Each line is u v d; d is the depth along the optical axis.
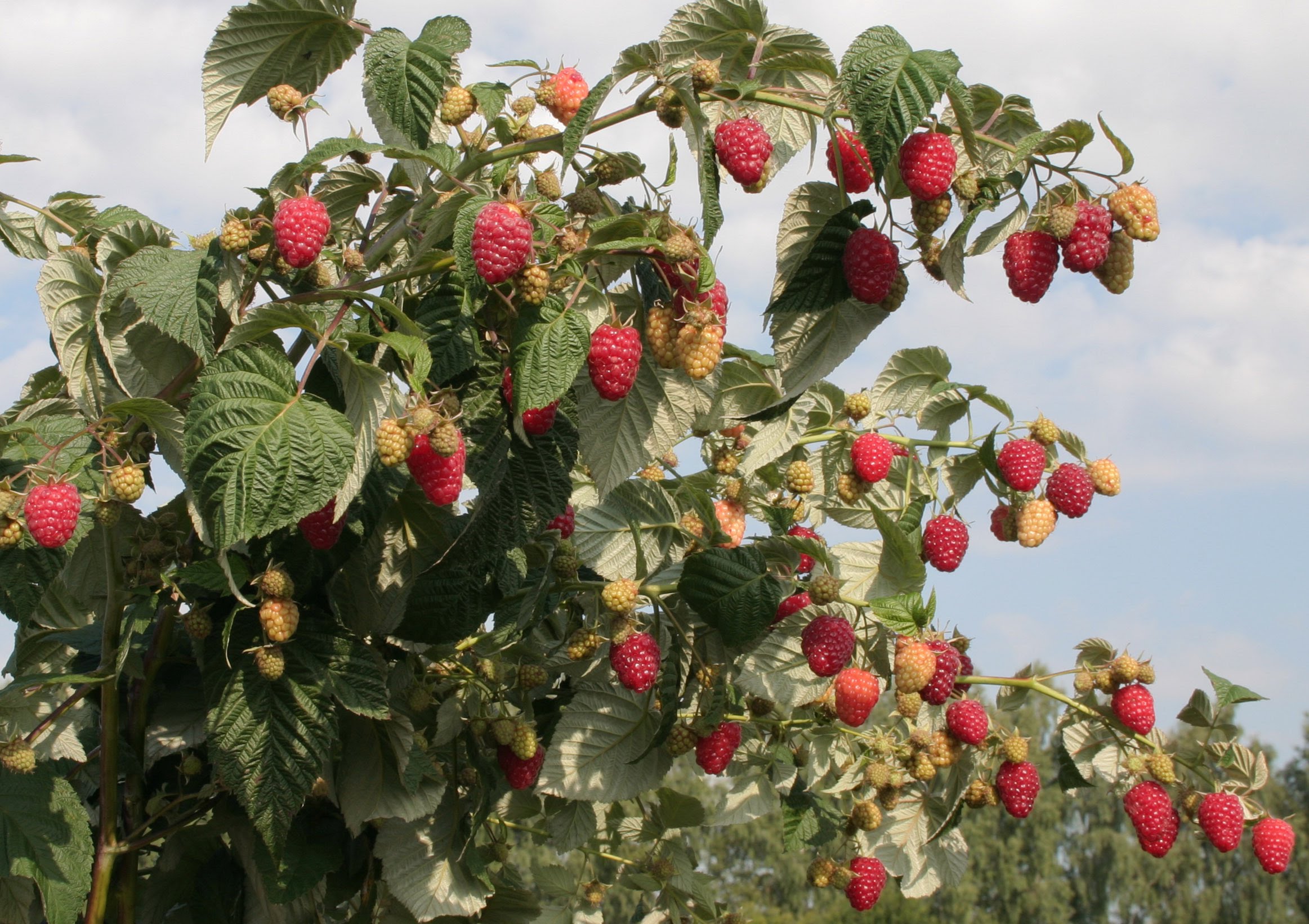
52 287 2.48
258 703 2.28
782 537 2.80
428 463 2.05
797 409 3.42
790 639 3.05
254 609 2.34
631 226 2.19
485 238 2.00
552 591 2.88
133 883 2.48
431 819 2.90
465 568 2.52
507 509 2.48
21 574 2.18
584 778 3.01
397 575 2.58
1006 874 30.38
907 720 3.80
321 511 2.15
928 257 2.38
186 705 2.62
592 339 2.16
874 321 2.40
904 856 4.07
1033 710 31.19
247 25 2.49
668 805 4.06
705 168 2.21
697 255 2.19
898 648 2.78
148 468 2.45
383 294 2.47
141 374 2.48
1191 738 3.71
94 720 2.73
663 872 4.18
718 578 2.70
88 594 2.64
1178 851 31.38
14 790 2.25
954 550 3.47
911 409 3.76
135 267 2.23
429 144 2.41
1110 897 31.59
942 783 4.03
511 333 2.21
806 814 4.02
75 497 2.13
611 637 2.77
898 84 2.08
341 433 1.93
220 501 1.84
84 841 2.28
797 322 2.40
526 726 3.03
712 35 2.53
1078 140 2.33
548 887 4.11
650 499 3.08
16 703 2.55
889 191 2.40
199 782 2.69
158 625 2.56
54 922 2.20
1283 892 29.80
